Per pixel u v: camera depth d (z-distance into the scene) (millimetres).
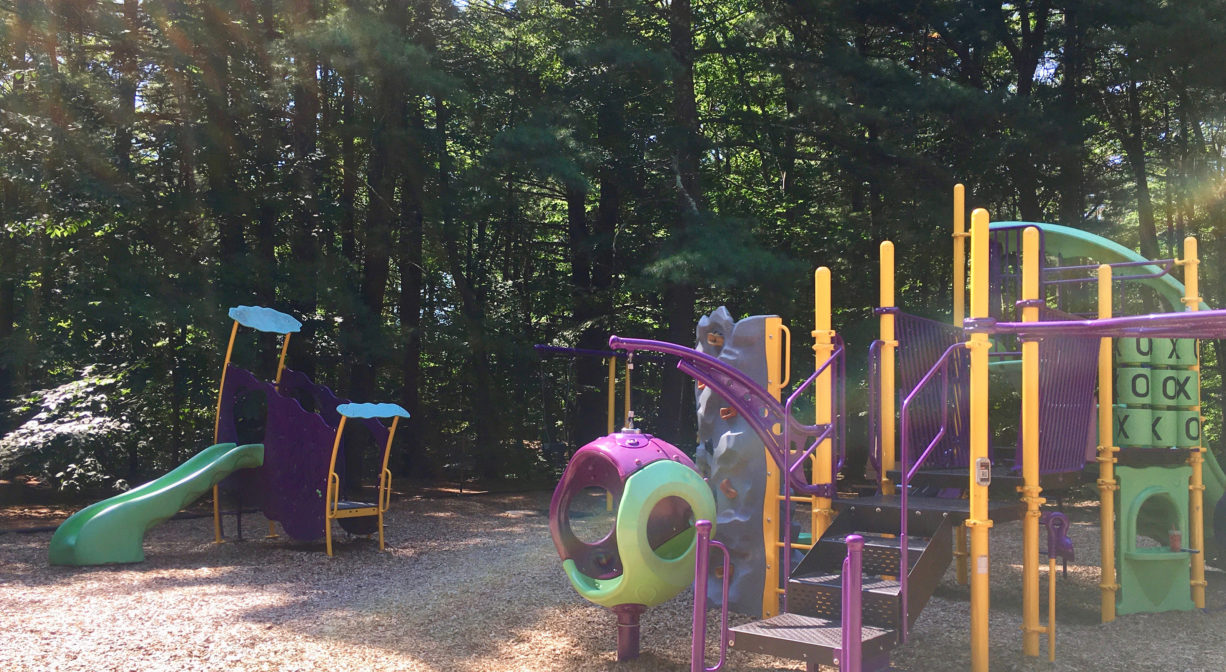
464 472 19719
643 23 18469
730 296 18297
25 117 12836
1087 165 18203
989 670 5746
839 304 18953
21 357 13398
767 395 6523
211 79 14422
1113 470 7340
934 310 18641
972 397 5559
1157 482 7609
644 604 5777
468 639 6387
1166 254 23938
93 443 13031
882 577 5605
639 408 23422
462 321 17938
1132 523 7426
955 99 15266
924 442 6930
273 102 14883
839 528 6129
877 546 5543
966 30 16766
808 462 15453
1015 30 19406
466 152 18703
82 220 13312
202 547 10656
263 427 16109
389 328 16062
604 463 6105
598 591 5789
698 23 20281
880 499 6445
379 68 14500
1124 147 19875
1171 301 8016
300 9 15617
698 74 22656
